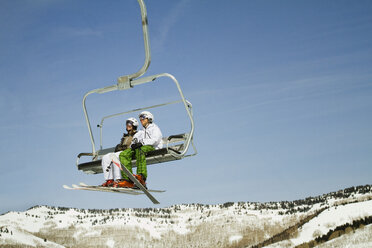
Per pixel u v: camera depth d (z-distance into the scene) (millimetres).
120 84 7312
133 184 8461
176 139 9242
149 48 6543
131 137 9250
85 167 8922
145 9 6086
